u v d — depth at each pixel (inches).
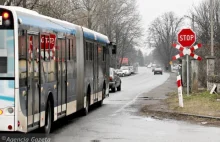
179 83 748.6
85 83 703.7
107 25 3294.8
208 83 1016.2
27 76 424.8
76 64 644.7
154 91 1341.0
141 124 591.8
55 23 537.6
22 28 414.0
